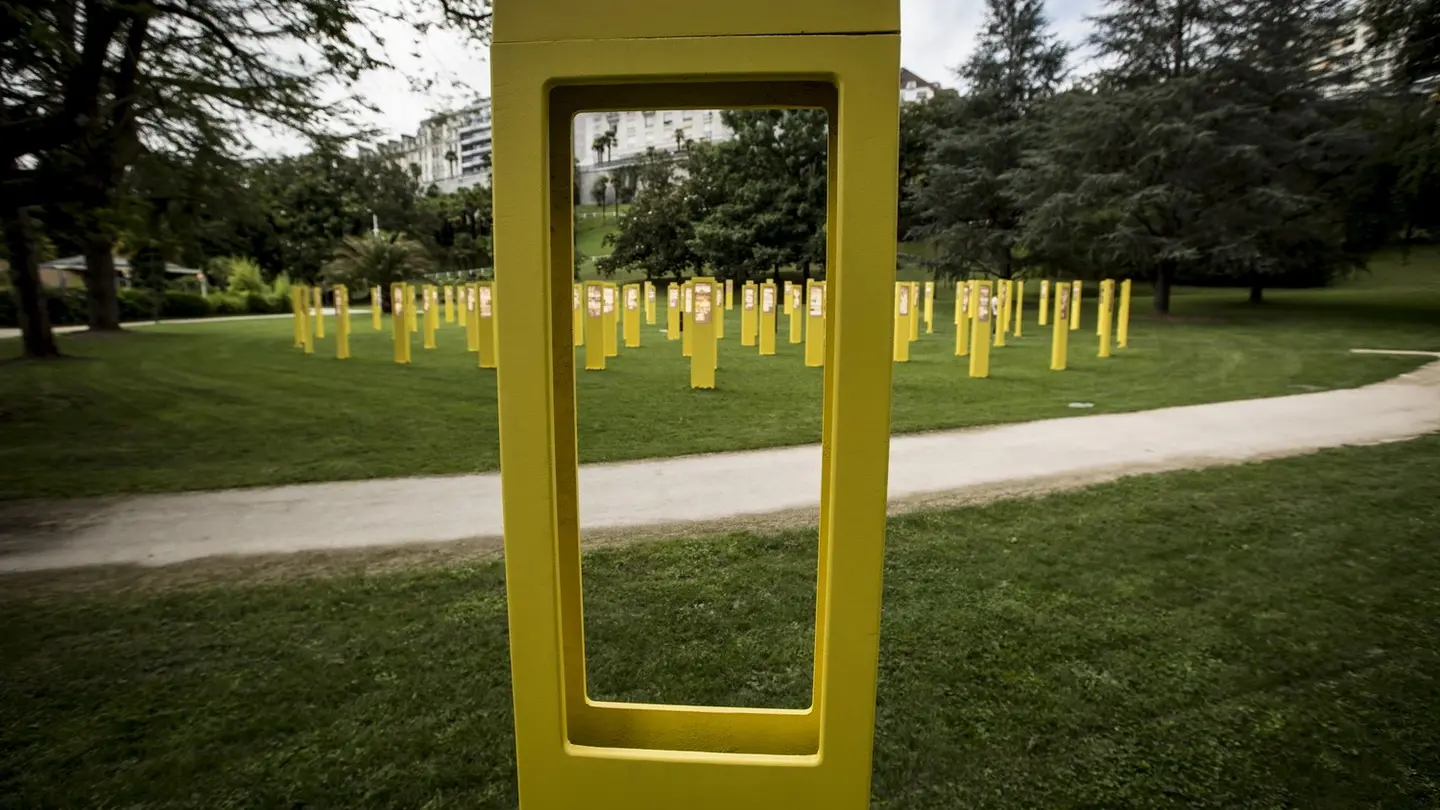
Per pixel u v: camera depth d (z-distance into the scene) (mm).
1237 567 4566
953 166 38531
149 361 16656
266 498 6266
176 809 2551
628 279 41844
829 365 1669
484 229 62938
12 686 3316
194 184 10305
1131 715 3061
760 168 37156
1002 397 10930
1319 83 27484
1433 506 5750
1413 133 24469
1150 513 5621
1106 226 31359
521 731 1502
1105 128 29156
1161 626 3812
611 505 5930
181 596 4285
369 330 27125
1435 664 3436
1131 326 24219
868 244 1296
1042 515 5590
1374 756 2797
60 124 8023
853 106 1271
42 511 5957
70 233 11148
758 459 7371
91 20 7566
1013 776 2701
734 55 1271
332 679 3348
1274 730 2957
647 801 1502
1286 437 8242
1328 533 5148
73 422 9602
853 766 1454
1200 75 27234
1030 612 3963
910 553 4809
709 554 4844
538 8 1289
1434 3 22562
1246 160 26422
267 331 26719
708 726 1819
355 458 7578
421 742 2885
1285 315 26906
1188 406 10125
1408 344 17703
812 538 5137
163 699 3205
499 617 3957
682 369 14070
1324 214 27812
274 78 9227
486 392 11883
